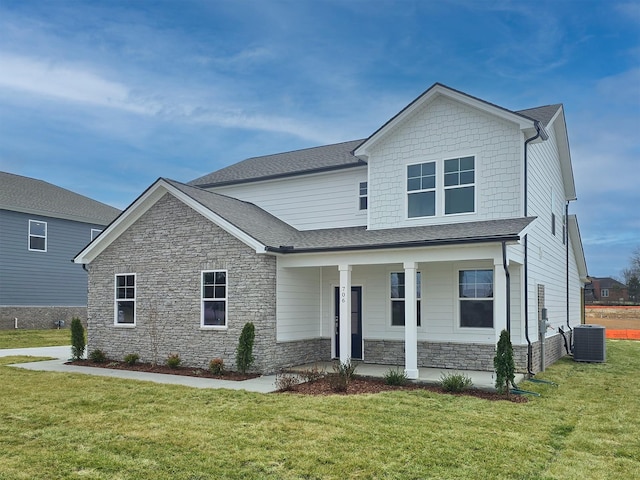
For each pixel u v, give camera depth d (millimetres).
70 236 27453
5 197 24750
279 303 13609
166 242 14867
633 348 21672
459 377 10633
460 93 13398
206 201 14656
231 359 13414
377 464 6090
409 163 14336
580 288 24797
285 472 5840
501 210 12977
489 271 13062
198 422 7922
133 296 15461
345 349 12594
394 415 8391
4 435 7242
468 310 13266
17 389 10703
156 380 12078
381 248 11977
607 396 10430
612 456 6598
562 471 5988
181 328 14352
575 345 16625
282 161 19625
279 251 13219
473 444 6879
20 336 22344
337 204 16391
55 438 7098
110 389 10695
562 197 19547
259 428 7562
